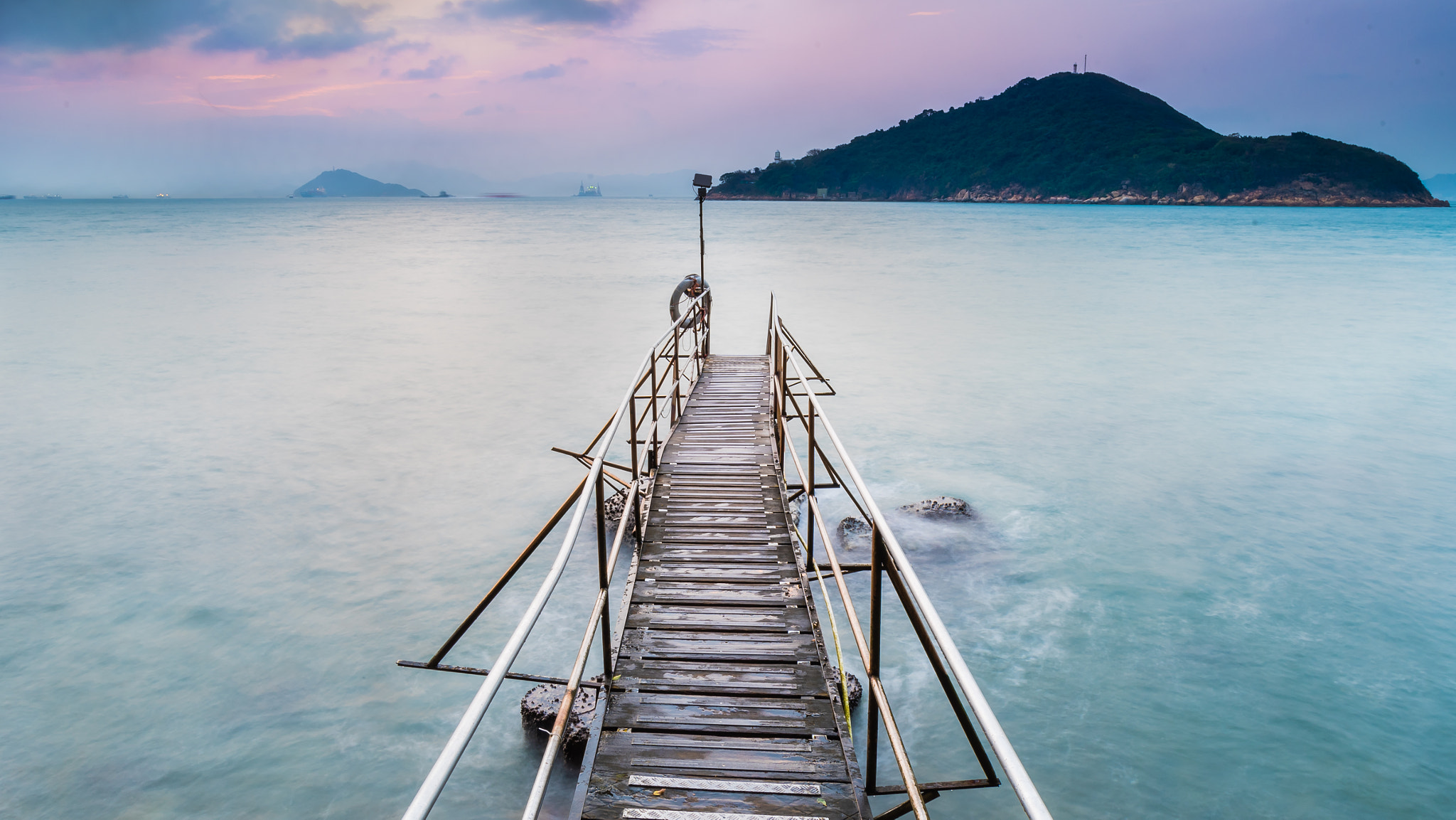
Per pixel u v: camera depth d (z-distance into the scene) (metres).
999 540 11.39
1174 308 33.91
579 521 3.51
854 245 75.06
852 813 3.37
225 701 8.00
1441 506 12.72
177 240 85.00
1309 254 62.78
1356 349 25.22
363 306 35.28
